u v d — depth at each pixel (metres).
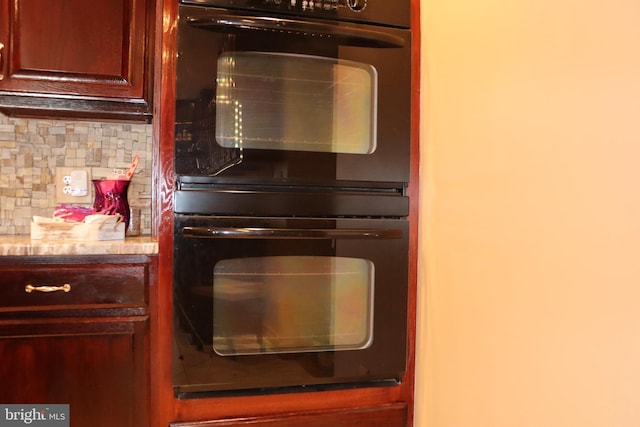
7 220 1.71
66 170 1.75
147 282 1.30
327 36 1.33
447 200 1.28
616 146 0.74
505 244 1.02
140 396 1.30
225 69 1.28
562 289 0.85
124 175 1.67
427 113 1.40
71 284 1.25
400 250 1.41
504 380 1.02
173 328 1.27
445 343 1.28
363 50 1.37
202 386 1.30
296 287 1.33
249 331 1.30
